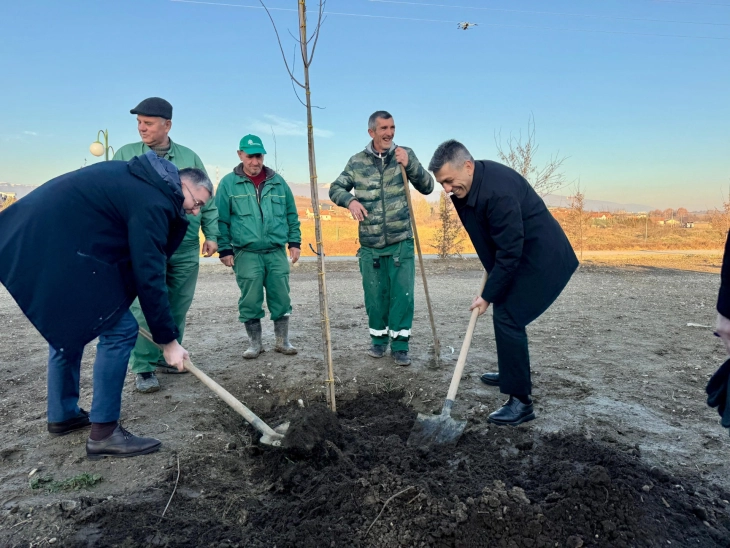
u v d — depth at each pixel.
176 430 3.54
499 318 3.52
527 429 3.54
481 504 2.51
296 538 2.42
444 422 3.38
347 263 15.35
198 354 5.31
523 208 3.35
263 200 4.79
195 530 2.50
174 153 4.31
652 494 2.72
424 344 5.67
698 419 3.72
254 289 4.91
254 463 3.33
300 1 3.31
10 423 3.62
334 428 3.39
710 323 6.72
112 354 3.07
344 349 5.44
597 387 4.32
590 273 13.15
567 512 2.49
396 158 4.48
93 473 2.95
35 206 2.64
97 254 2.76
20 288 2.61
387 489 2.63
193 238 4.37
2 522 2.51
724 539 2.46
